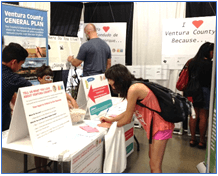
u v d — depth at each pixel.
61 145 1.51
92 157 1.65
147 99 1.74
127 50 3.97
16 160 1.76
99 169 1.83
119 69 1.76
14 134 1.57
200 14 3.41
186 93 3.06
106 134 1.82
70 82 3.88
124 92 1.80
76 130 1.81
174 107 1.74
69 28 3.93
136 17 3.83
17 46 1.83
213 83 1.89
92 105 2.18
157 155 1.87
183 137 3.61
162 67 3.69
